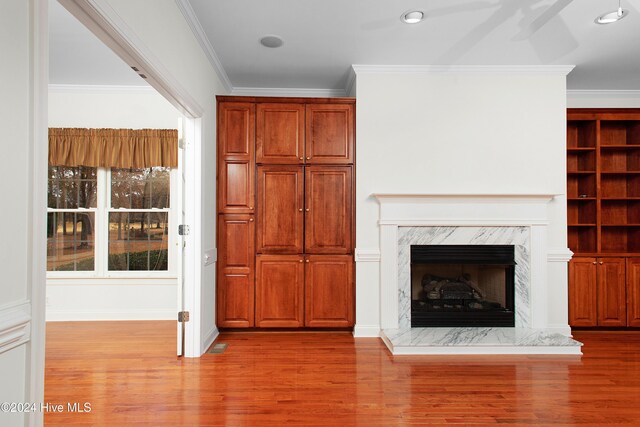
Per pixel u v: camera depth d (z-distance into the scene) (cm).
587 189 458
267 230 413
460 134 411
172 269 475
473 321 405
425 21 319
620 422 232
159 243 479
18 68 126
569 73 426
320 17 313
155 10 242
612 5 294
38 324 136
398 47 365
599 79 445
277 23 321
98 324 448
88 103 471
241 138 413
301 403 253
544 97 413
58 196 470
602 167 473
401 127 410
